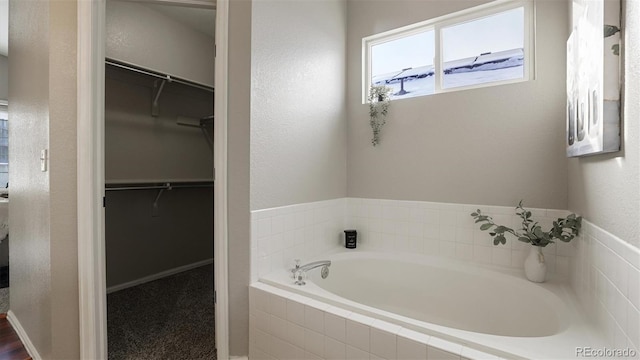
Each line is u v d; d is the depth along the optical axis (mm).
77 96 1585
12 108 2182
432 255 2324
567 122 1701
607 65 1058
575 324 1327
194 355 1837
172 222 3377
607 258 1167
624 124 1009
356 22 2701
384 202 2545
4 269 3232
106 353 1657
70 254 1591
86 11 1580
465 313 2002
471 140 2186
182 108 3418
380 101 2559
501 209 2076
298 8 2186
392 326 1337
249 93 1796
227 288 1787
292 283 1759
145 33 2996
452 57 2357
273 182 1966
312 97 2320
